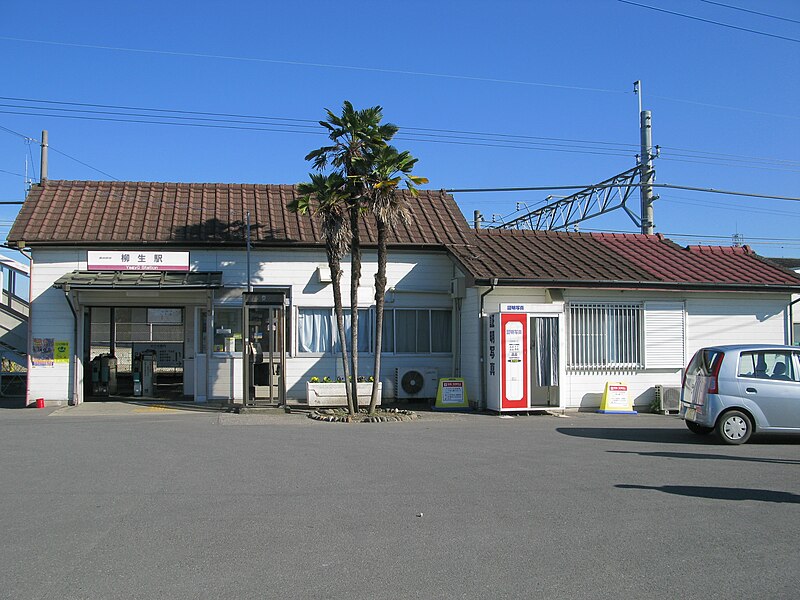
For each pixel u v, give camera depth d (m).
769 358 12.52
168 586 5.26
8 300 22.81
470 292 18.98
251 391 18.66
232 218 19.81
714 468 9.91
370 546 6.23
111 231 18.69
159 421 15.28
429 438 12.78
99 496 8.02
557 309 17.92
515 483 8.79
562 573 5.57
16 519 7.06
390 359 19.77
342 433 13.41
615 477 9.20
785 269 21.20
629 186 25.09
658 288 18.88
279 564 5.75
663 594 5.16
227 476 9.14
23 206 19.22
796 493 8.34
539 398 17.72
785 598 5.11
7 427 14.04
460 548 6.18
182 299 19.31
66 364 18.47
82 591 5.16
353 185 16.23
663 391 18.66
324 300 19.53
